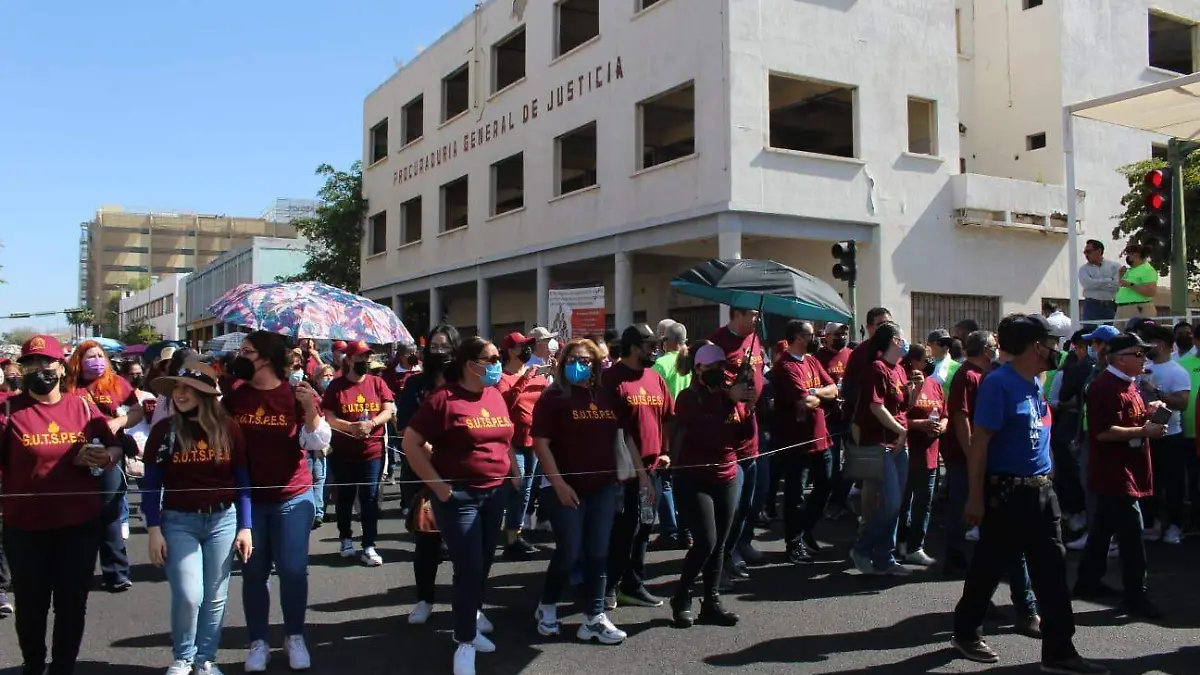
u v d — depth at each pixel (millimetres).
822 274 17797
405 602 7023
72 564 5039
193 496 5031
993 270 18641
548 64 21469
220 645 6027
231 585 7875
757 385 7445
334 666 5539
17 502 4906
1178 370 8508
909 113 18891
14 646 6070
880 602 6836
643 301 22734
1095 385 6535
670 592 7215
